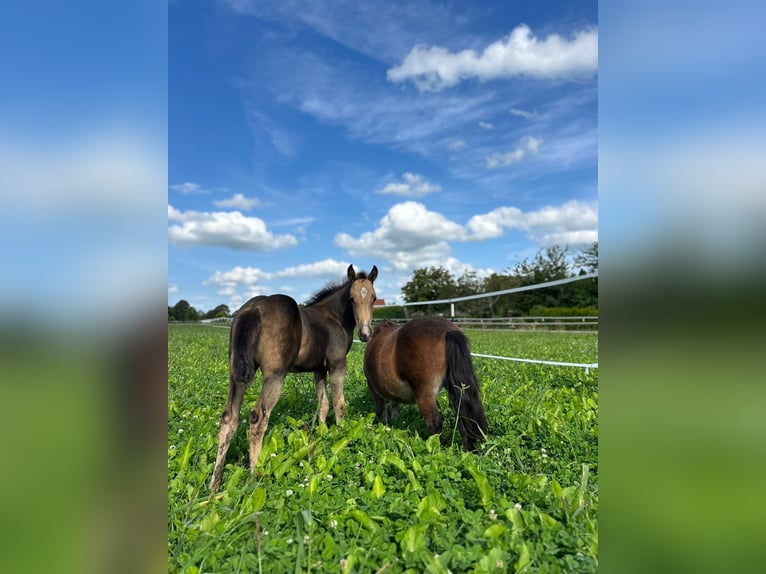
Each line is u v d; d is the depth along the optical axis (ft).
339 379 18.08
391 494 10.72
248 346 13.80
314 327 17.10
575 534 8.39
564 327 88.38
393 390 16.92
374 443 14.37
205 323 142.10
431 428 15.72
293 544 8.66
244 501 10.30
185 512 9.75
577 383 23.77
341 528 9.28
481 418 14.64
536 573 7.52
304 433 14.75
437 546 8.41
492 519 9.27
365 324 17.69
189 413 19.01
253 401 21.25
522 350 44.62
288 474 12.18
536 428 15.94
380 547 8.52
